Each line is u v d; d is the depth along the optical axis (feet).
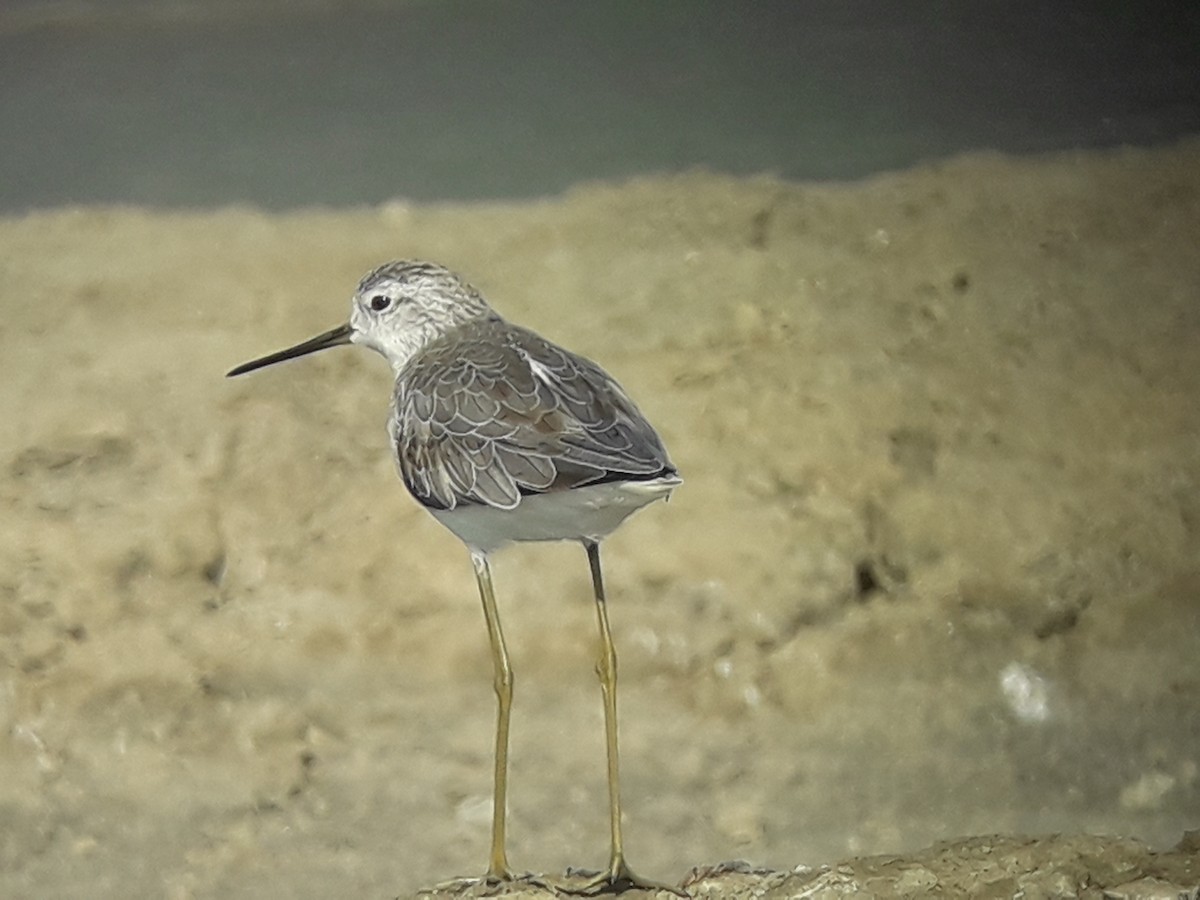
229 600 46.11
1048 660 44.16
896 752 41.37
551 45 78.23
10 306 56.29
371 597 45.68
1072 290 55.52
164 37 79.97
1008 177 63.10
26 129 70.38
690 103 71.41
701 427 49.24
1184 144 65.36
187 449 49.32
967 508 47.29
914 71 73.72
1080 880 29.66
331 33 80.33
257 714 43.01
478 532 33.17
